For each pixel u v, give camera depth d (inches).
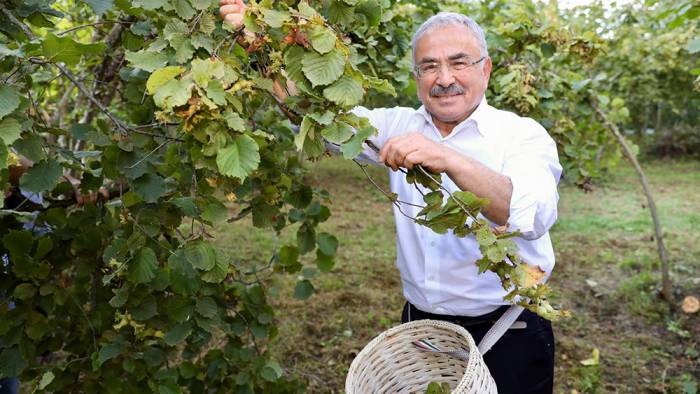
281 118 98.8
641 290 181.9
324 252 89.5
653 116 539.5
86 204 72.8
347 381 55.2
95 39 116.1
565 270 203.8
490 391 54.8
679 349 147.2
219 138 39.2
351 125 42.9
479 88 68.8
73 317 73.5
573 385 132.2
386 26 97.2
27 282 68.7
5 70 48.6
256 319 88.1
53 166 55.7
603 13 198.1
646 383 132.6
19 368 68.2
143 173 59.6
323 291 186.1
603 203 309.3
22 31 52.4
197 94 37.3
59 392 74.4
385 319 166.1
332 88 41.4
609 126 159.2
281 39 43.8
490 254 44.7
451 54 66.3
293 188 89.3
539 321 73.9
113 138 60.9
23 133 52.0
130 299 67.4
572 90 143.7
